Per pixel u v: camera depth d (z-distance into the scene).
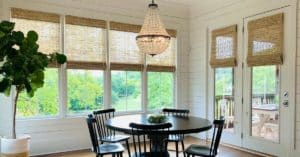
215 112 5.77
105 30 5.42
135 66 5.74
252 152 4.87
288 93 4.32
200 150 3.45
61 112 5.00
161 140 3.63
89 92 5.34
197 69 6.25
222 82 5.61
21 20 4.61
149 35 3.70
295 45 4.21
